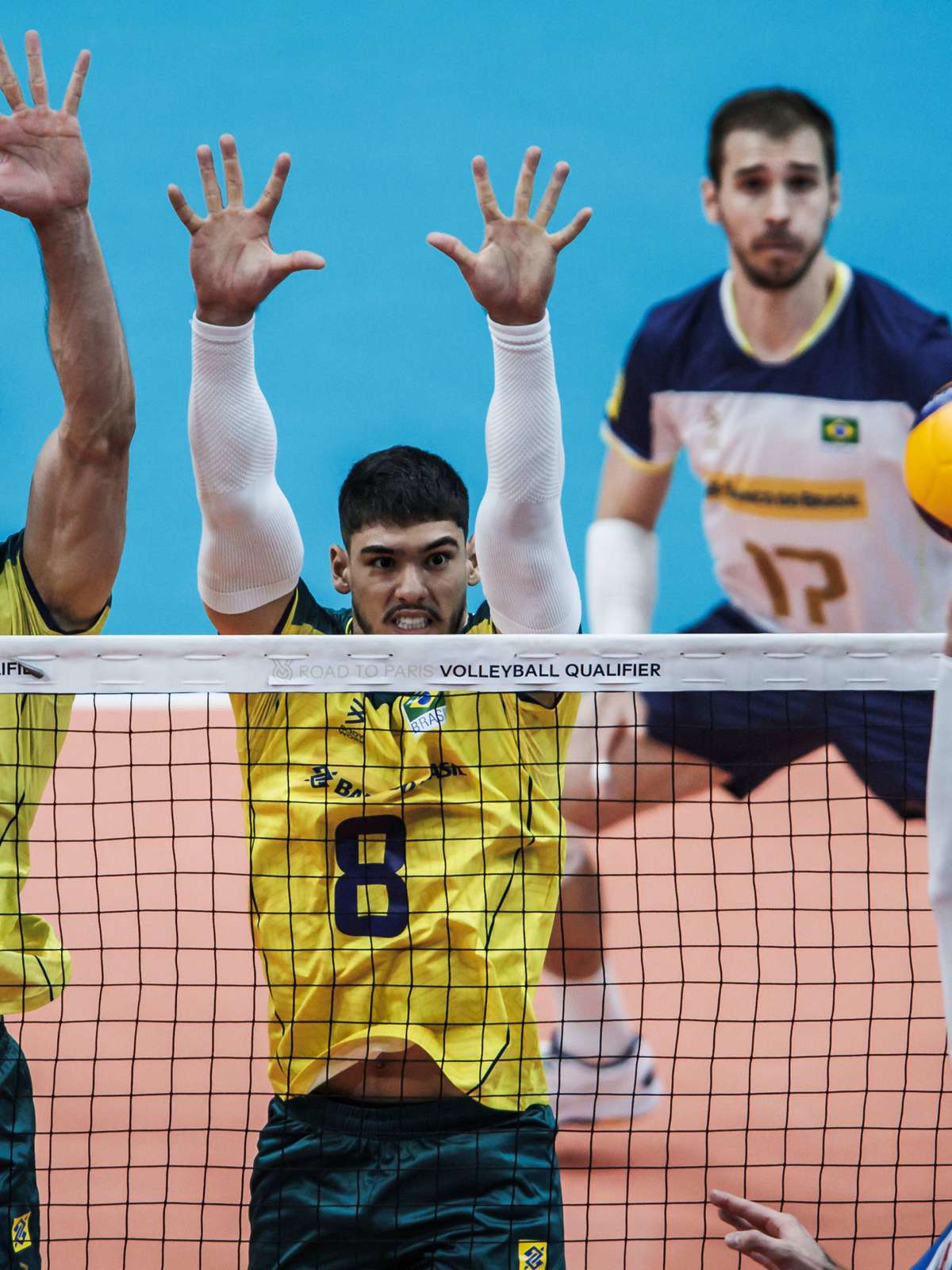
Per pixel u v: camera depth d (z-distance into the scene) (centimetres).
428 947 1109
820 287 2769
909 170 4131
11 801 1188
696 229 4184
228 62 4238
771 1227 973
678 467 2900
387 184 4212
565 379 4103
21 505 3922
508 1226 1095
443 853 1129
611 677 1130
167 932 2438
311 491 4084
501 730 1161
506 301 1172
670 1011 2139
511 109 4262
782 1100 1884
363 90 4234
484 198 1190
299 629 1241
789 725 2122
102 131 4184
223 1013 2142
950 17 4188
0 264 3959
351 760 1151
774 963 2300
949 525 991
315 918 1127
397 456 1216
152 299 4097
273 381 4134
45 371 3966
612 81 4228
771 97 2745
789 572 2903
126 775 3044
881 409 2778
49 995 1236
